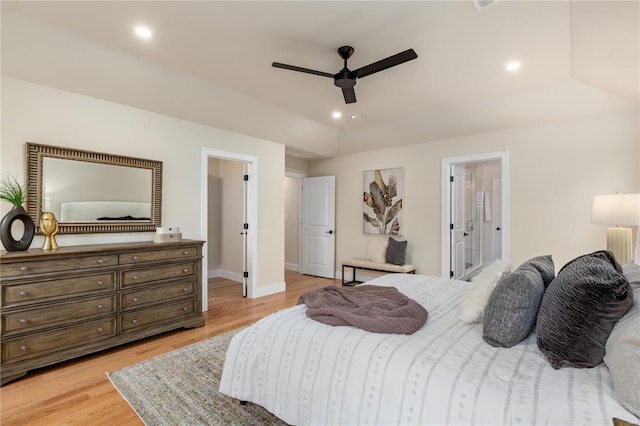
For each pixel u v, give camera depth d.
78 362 2.45
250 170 4.41
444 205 4.55
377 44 2.42
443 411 1.10
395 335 1.50
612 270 1.23
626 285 1.17
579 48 2.40
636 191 3.24
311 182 6.14
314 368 1.47
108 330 2.59
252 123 4.10
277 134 4.51
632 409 0.92
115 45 2.52
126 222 3.11
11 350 2.15
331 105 3.87
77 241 2.83
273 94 3.53
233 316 3.62
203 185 3.79
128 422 1.77
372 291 2.24
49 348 2.30
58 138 2.72
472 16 2.05
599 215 2.95
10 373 2.13
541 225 3.78
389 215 5.12
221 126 3.92
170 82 3.08
